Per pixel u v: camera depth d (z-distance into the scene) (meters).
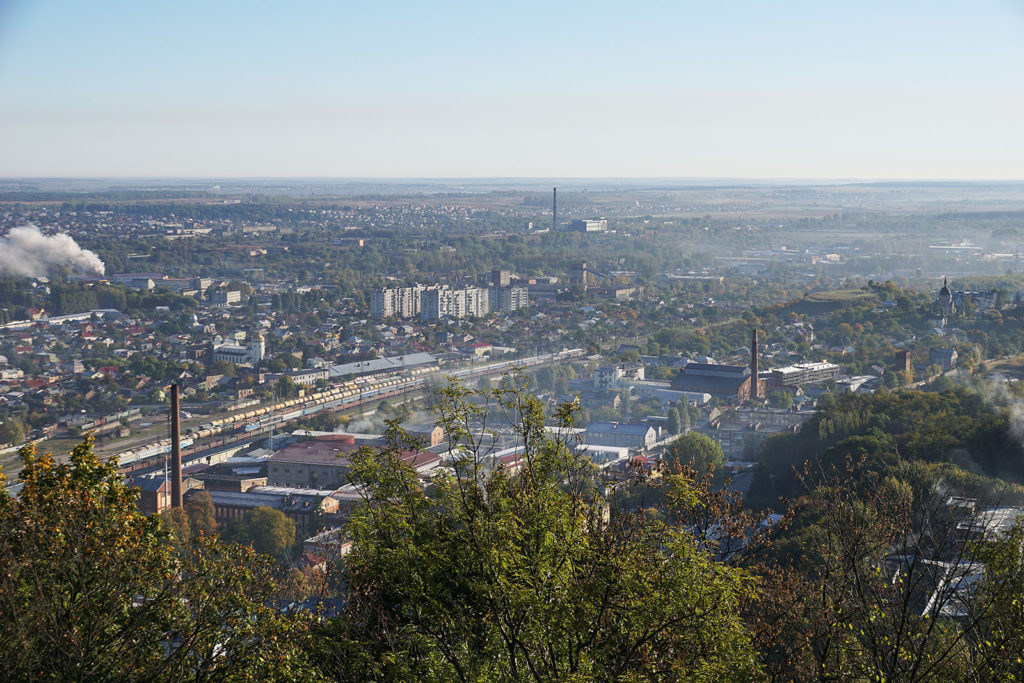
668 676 70.75
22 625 70.31
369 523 80.00
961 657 75.81
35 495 83.56
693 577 70.94
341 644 75.50
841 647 78.19
